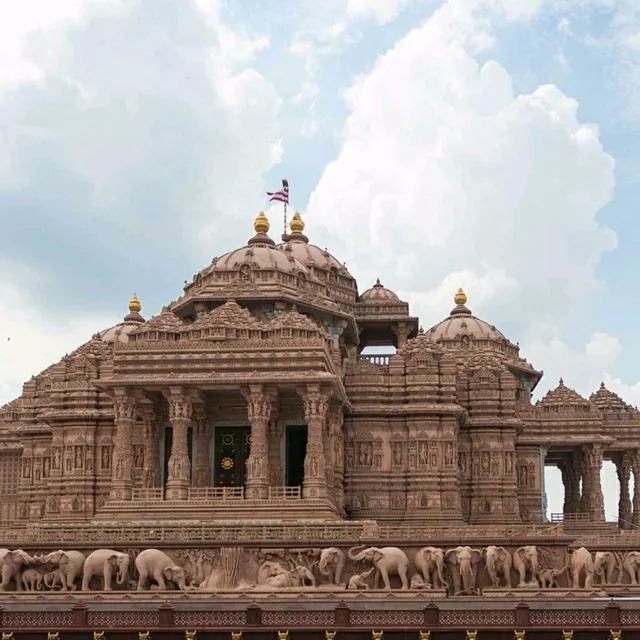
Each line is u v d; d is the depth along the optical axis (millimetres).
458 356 110562
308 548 73188
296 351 82875
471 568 71812
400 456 95188
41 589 72188
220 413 90312
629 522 111938
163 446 91625
